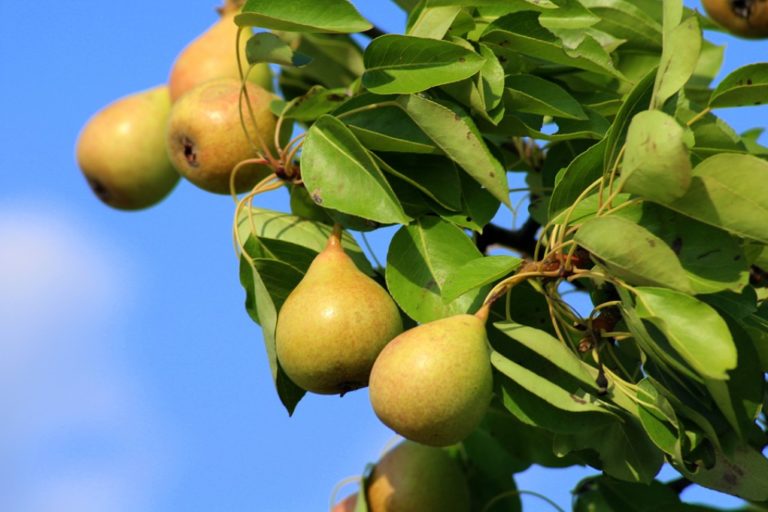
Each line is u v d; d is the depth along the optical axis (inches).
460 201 45.3
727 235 42.3
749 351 42.5
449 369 42.3
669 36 42.9
